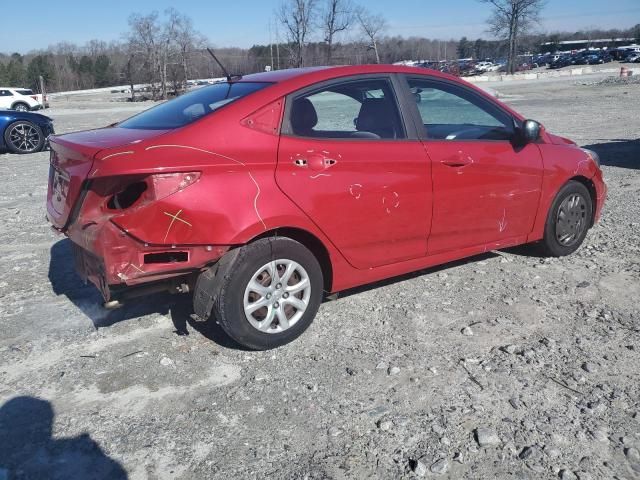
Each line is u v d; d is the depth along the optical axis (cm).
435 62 5406
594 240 589
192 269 349
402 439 296
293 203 366
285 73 412
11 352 389
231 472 277
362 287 481
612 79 4031
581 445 288
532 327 407
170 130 361
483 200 459
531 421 307
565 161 514
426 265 448
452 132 452
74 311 451
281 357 376
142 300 465
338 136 395
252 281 362
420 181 419
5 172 1120
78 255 386
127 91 5759
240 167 350
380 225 407
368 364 365
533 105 2450
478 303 447
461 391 334
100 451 293
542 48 10081
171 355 382
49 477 276
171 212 331
